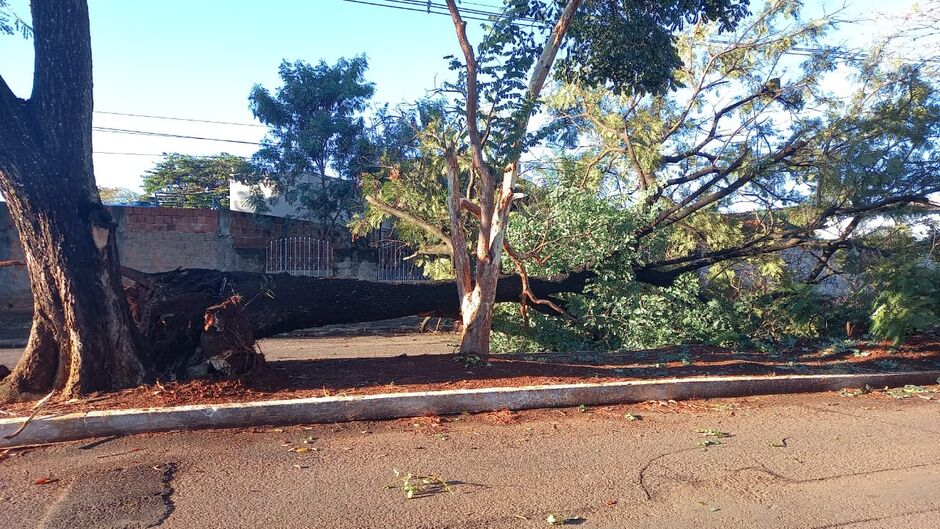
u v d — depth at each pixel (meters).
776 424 6.80
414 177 13.16
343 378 7.46
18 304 15.97
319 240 18.20
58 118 6.32
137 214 16.75
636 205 11.65
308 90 20.95
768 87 14.20
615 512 4.49
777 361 9.46
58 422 5.62
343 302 8.82
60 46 6.31
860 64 12.34
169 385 6.63
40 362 6.43
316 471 5.09
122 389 6.55
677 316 11.36
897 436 6.43
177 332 7.11
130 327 6.74
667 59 9.91
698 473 5.28
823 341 11.05
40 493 4.57
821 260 13.16
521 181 13.27
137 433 5.82
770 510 4.58
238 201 24.39
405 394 6.65
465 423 6.50
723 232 14.30
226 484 4.79
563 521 4.32
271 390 6.84
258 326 8.10
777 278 13.59
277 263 17.70
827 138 11.75
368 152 19.72
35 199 6.18
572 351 10.59
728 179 14.05
